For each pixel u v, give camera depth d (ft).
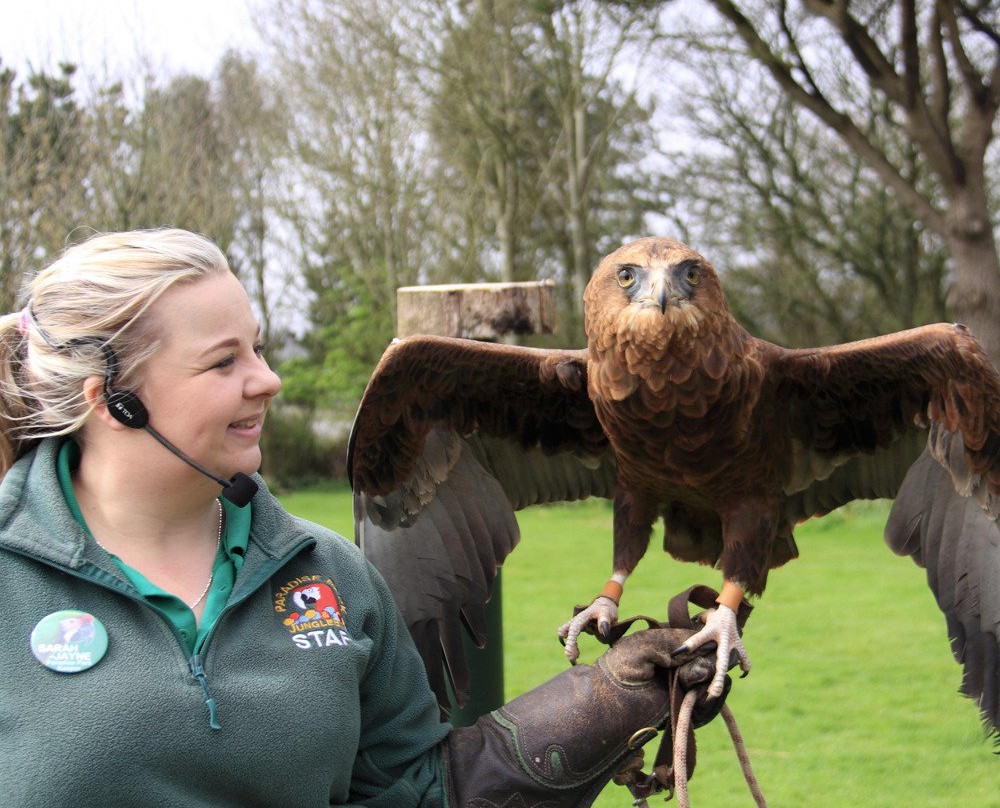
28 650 4.91
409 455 8.30
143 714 4.90
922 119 38.04
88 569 5.07
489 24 56.24
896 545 7.92
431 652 8.20
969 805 12.85
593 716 6.29
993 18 39.40
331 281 65.62
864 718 16.12
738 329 7.61
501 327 11.25
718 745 15.24
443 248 61.77
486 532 8.54
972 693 7.32
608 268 7.53
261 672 5.32
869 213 57.88
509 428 8.55
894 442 8.19
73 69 43.62
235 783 5.08
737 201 59.77
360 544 8.23
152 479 5.32
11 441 5.46
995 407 7.04
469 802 6.22
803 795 13.28
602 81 58.59
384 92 57.62
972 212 38.47
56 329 5.17
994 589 7.35
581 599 24.82
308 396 63.46
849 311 60.23
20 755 4.75
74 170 42.78
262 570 5.50
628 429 7.64
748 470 7.81
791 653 20.02
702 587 7.13
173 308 5.19
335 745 5.40
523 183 64.34
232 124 60.54
